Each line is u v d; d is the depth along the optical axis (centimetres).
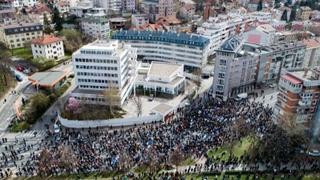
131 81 16250
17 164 10875
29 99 15525
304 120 12775
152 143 11600
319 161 11081
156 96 16362
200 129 12494
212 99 16138
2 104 15400
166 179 9994
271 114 13962
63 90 16812
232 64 15912
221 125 12794
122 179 9981
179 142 11638
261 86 17925
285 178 10250
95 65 14688
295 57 18762
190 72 19800
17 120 13938
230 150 11381
